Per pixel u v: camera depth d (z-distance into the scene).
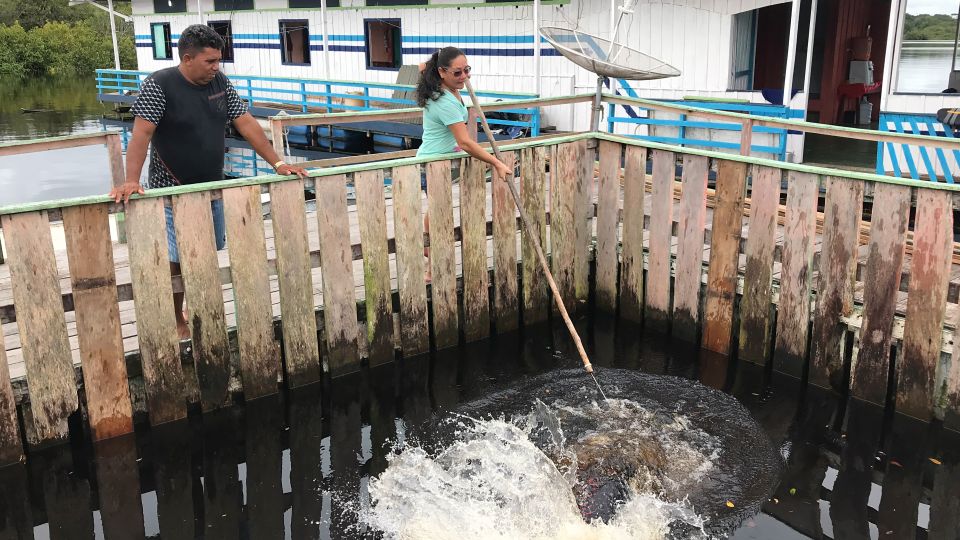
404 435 4.66
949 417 4.64
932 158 8.19
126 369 4.69
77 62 43.25
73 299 4.41
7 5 46.56
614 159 6.12
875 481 4.19
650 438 4.45
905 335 4.76
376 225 5.33
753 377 5.38
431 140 5.54
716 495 3.97
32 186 15.88
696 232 5.69
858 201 4.82
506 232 5.94
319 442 4.62
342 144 14.00
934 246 4.53
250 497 4.08
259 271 4.95
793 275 5.23
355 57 14.39
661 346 5.87
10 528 3.88
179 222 4.61
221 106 4.63
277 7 15.45
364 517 3.84
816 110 10.38
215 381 4.94
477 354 5.77
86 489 4.19
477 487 3.98
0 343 4.27
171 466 4.41
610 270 6.36
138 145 4.39
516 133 11.00
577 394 5.08
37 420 4.45
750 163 5.30
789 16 10.21
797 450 4.48
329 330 5.28
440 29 12.77
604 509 3.67
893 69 8.19
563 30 7.74
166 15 17.73
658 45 10.29
